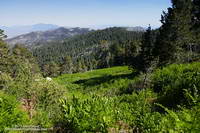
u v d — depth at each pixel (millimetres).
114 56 141250
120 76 62750
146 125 9594
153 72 33531
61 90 19828
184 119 6492
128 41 154125
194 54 51281
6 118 11570
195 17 57312
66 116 9875
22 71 20141
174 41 50656
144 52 54812
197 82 20125
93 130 9297
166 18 52531
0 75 26750
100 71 90500
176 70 31047
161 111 17359
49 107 18266
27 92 18953
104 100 11266
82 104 10422
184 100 17703
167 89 23703
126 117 11195
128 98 24500
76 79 79375
